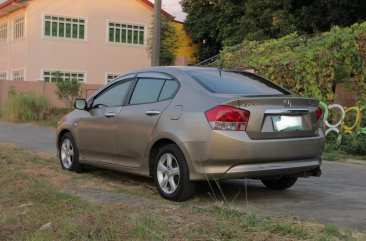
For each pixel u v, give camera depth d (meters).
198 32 33.69
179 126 6.43
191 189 6.42
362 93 12.83
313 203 6.72
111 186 7.55
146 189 7.38
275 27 25.89
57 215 5.78
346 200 6.93
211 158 6.12
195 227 5.10
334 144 11.98
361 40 12.77
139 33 34.16
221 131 6.08
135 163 7.23
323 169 9.80
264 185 7.94
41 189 6.97
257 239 4.77
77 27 32.28
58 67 31.78
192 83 6.71
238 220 5.34
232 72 7.36
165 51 30.34
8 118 23.09
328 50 12.79
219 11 31.62
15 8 32.00
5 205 6.47
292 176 6.94
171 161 6.59
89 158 8.23
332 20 24.58
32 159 9.95
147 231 4.97
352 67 12.92
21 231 5.34
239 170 6.14
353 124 12.02
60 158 8.98
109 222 5.25
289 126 6.44
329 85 12.72
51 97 27.19
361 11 24.39
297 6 26.91
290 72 12.71
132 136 7.17
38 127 19.58
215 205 6.17
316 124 6.78
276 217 5.78
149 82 7.32
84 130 8.21
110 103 7.89
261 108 6.24
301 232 4.96
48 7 31.34
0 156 10.21
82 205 6.14
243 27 27.81
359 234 5.14
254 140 6.14
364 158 11.12
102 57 33.00
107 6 33.00
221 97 6.26
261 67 13.11
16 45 32.81
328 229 5.16
